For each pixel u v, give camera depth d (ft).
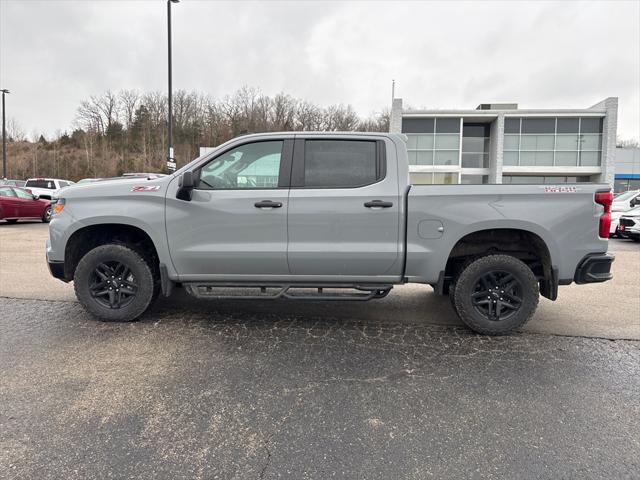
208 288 13.66
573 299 18.01
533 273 13.15
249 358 11.24
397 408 8.80
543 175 89.56
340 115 209.05
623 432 7.99
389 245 12.71
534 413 8.66
